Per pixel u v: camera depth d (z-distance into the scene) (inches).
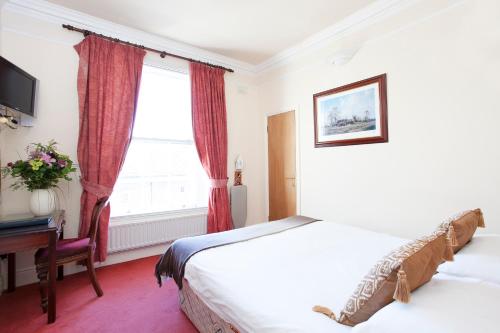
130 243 116.3
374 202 103.6
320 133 124.2
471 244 55.4
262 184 159.8
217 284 53.6
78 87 102.0
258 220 161.8
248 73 159.0
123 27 112.3
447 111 83.5
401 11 93.4
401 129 94.7
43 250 79.8
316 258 63.5
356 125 108.7
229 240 77.9
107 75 106.7
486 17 75.4
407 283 32.0
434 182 86.9
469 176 79.4
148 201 127.0
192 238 81.4
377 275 35.4
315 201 127.8
